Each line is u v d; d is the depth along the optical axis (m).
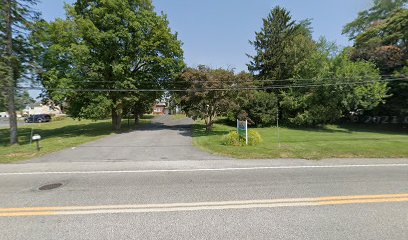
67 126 28.72
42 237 2.88
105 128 23.14
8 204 3.96
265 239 2.77
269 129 23.08
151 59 20.06
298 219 3.30
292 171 6.05
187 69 18.88
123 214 3.52
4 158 8.23
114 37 17.81
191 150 9.78
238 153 8.76
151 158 8.09
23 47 14.88
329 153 8.51
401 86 21.62
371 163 6.95
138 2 20.20
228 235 2.87
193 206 3.80
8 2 13.03
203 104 17.14
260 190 4.57
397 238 2.78
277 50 29.22
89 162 7.48
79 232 2.98
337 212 3.52
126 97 19.22
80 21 17.55
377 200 3.98
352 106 23.61
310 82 24.03
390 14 25.03
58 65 17.91
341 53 23.31
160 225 3.15
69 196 4.32
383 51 22.66
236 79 17.03
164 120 37.25
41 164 7.23
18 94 14.22
